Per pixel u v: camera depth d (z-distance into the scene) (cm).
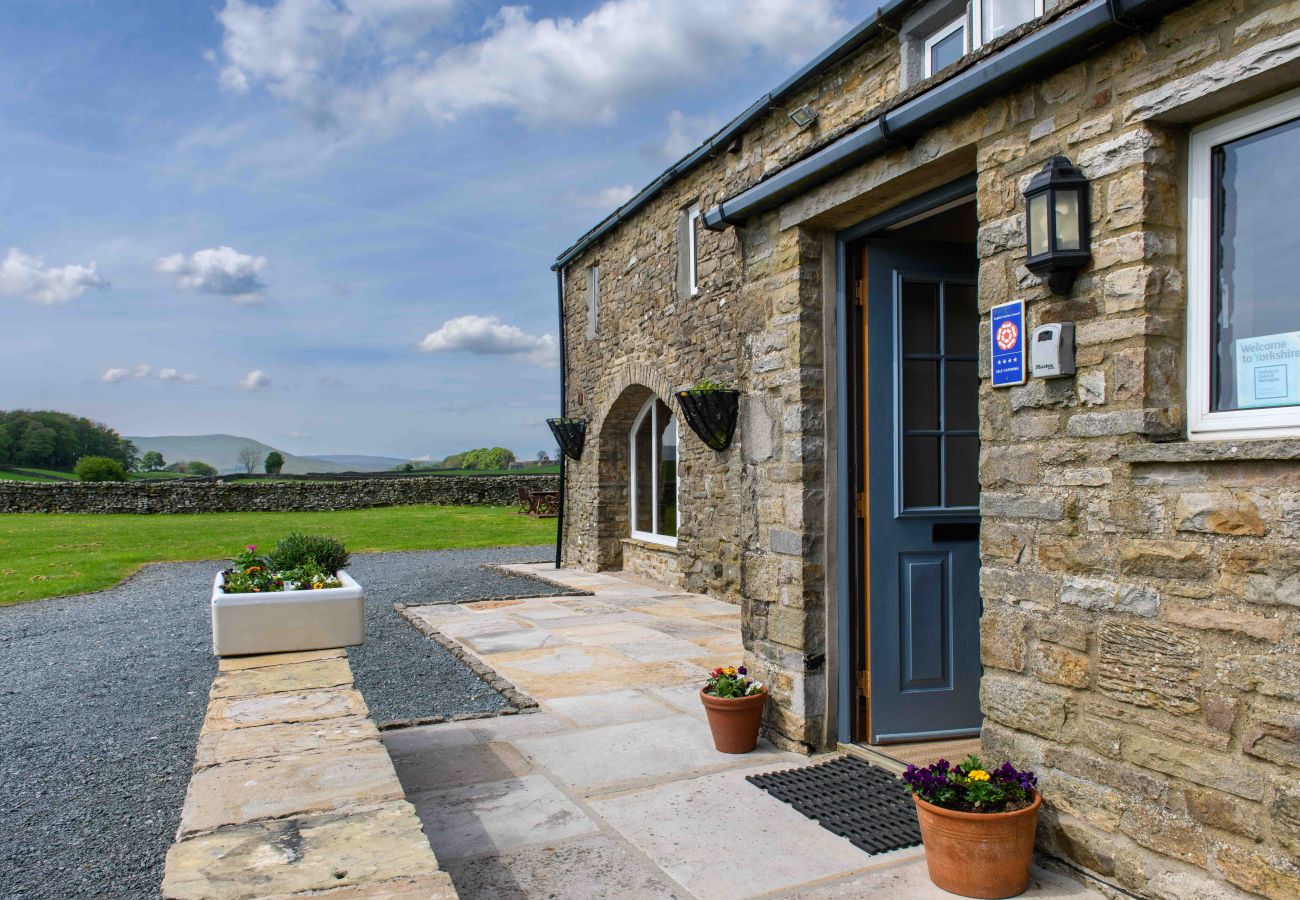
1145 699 239
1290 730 204
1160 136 240
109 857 313
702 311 884
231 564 1351
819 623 395
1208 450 218
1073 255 252
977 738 394
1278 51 204
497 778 376
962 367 399
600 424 1182
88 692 570
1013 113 282
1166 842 234
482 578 1161
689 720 464
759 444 425
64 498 2298
